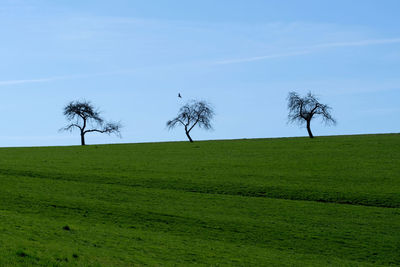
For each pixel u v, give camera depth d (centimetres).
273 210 4300
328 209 4334
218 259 2905
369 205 4472
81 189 5019
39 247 2516
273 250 3256
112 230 3475
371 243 3478
